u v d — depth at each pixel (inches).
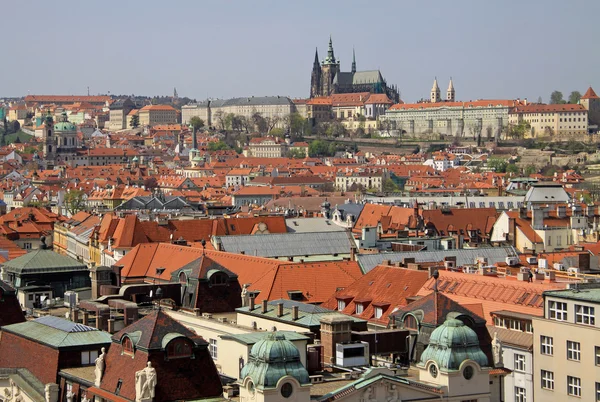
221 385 6560.0
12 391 7185.0
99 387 6589.6
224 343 7352.4
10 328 7682.1
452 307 7431.1
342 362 7145.7
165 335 6510.8
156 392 6314.0
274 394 5743.1
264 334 7145.7
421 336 7337.6
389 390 6225.4
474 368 6402.6
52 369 7027.6
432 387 6353.3
